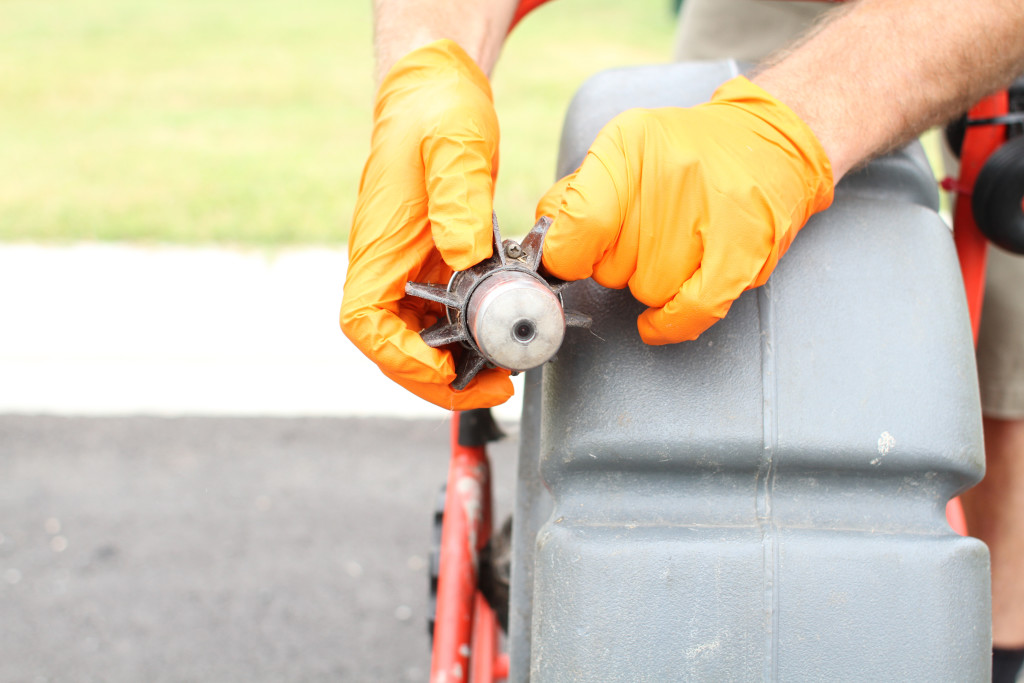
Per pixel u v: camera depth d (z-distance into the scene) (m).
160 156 6.26
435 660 1.30
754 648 0.86
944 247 0.98
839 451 0.89
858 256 0.96
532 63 8.81
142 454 3.41
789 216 0.89
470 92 1.01
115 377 3.86
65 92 7.84
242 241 4.89
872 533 0.90
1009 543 1.75
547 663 0.89
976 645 0.87
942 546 0.88
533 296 0.77
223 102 7.57
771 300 0.93
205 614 2.68
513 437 1.48
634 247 0.88
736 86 0.98
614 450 0.91
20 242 4.86
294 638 2.59
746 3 1.75
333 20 10.77
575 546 0.88
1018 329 1.59
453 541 1.38
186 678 2.46
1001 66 0.98
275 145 6.50
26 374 3.87
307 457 3.40
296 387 3.81
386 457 3.41
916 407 0.91
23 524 3.05
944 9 0.96
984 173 1.17
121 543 2.97
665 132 0.89
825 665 0.86
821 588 0.86
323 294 4.40
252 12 11.20
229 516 3.10
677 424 0.90
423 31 1.16
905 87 0.95
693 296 0.86
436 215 0.89
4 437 3.49
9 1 11.69
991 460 1.73
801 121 0.93
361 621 2.66
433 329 0.91
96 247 4.83
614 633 0.87
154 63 8.78
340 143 6.55
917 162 1.06
